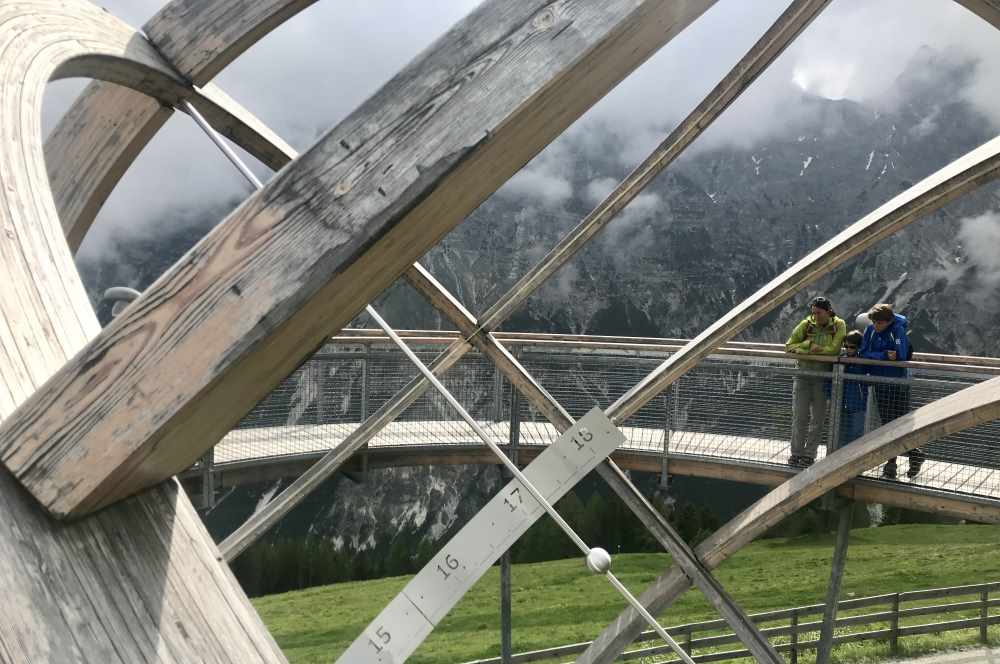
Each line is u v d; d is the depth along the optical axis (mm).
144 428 948
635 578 21797
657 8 1021
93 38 2762
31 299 1548
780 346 11547
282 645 18156
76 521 1024
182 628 1082
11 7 2338
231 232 943
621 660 13781
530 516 2170
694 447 10695
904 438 6281
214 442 1206
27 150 1992
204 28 3230
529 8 968
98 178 4777
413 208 945
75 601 957
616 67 1155
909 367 8391
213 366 936
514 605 19969
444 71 953
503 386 11883
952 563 21984
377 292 1198
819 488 6660
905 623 14992
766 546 25906
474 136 944
